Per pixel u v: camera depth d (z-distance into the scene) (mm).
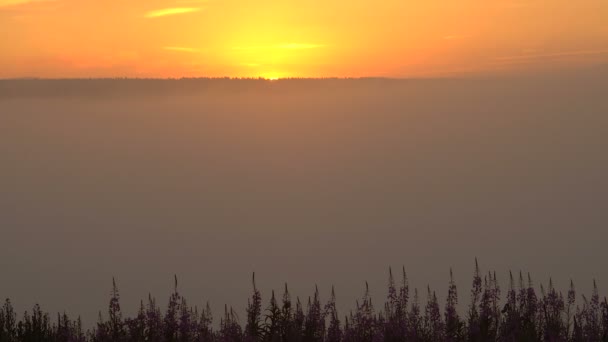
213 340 17844
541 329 17375
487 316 17125
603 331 16906
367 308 17828
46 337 19578
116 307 18938
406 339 16984
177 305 18406
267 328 18141
